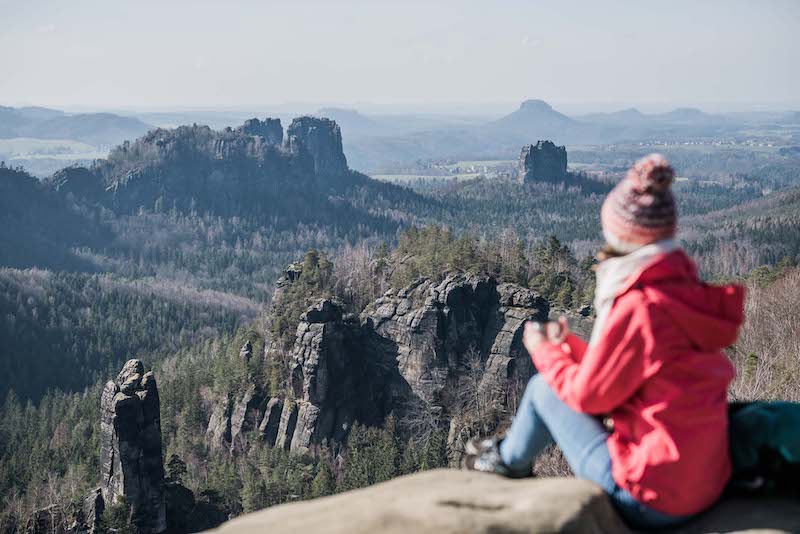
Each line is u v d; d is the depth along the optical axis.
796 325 44.59
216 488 108.50
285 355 131.12
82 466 122.25
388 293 134.25
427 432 115.75
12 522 107.19
